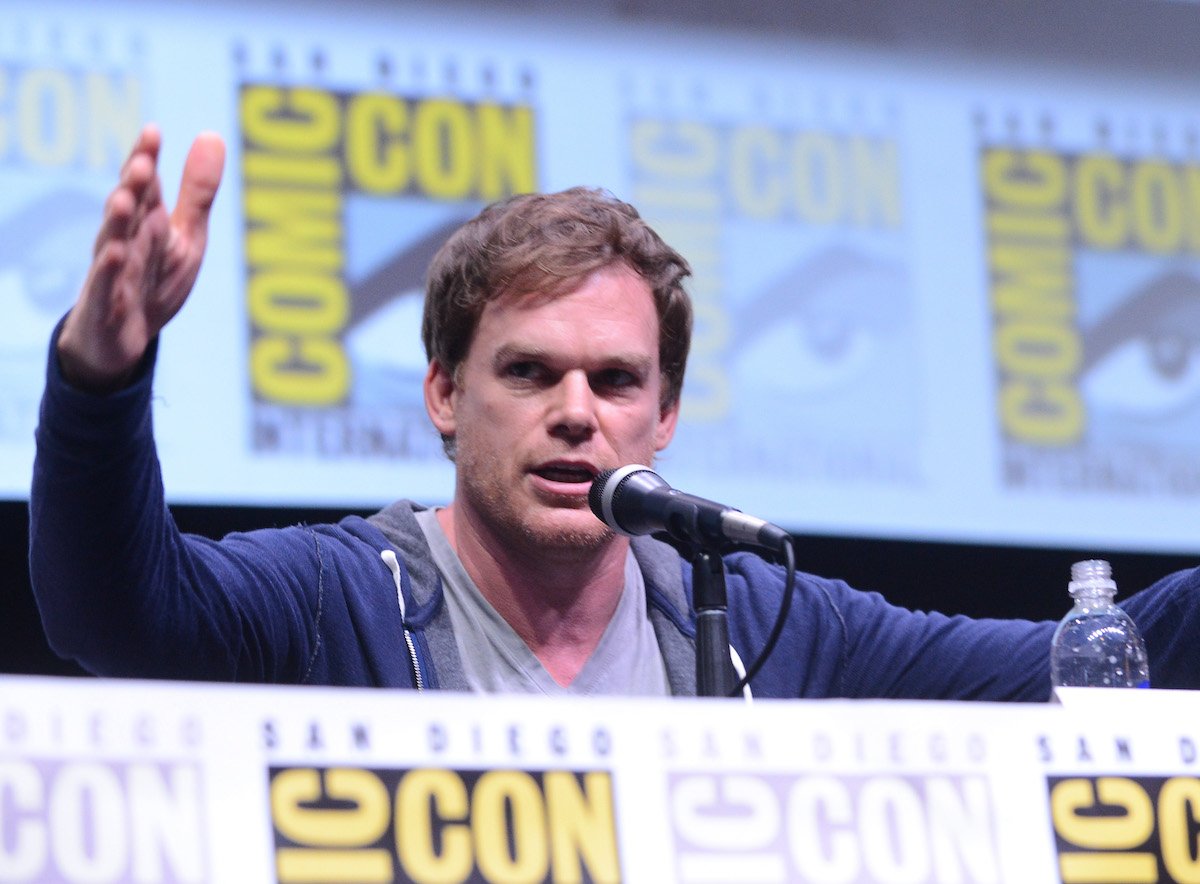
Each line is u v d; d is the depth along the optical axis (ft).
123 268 14.19
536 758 11.93
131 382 14.85
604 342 18.67
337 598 18.89
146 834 11.21
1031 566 37.73
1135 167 38.93
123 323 14.38
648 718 12.17
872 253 36.70
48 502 15.06
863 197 36.94
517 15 35.60
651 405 19.06
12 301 31.68
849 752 12.42
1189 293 38.63
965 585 38.19
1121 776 12.93
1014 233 37.70
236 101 33.50
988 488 36.27
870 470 35.63
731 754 12.21
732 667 15.84
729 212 35.99
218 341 32.50
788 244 36.19
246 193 33.17
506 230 19.20
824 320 36.04
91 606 15.51
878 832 12.30
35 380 31.63
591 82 35.81
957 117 37.93
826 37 37.50
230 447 32.19
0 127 32.19
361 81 34.30
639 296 19.17
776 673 20.01
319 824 11.51
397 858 11.59
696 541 15.84
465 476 19.29
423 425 33.45
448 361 19.80
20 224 31.99
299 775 11.56
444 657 19.10
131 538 15.33
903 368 36.32
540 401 18.71
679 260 20.49
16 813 11.02
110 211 13.93
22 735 11.14
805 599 20.83
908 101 37.70
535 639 19.43
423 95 34.63
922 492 35.86
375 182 33.99
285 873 11.39
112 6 33.14
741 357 35.32
